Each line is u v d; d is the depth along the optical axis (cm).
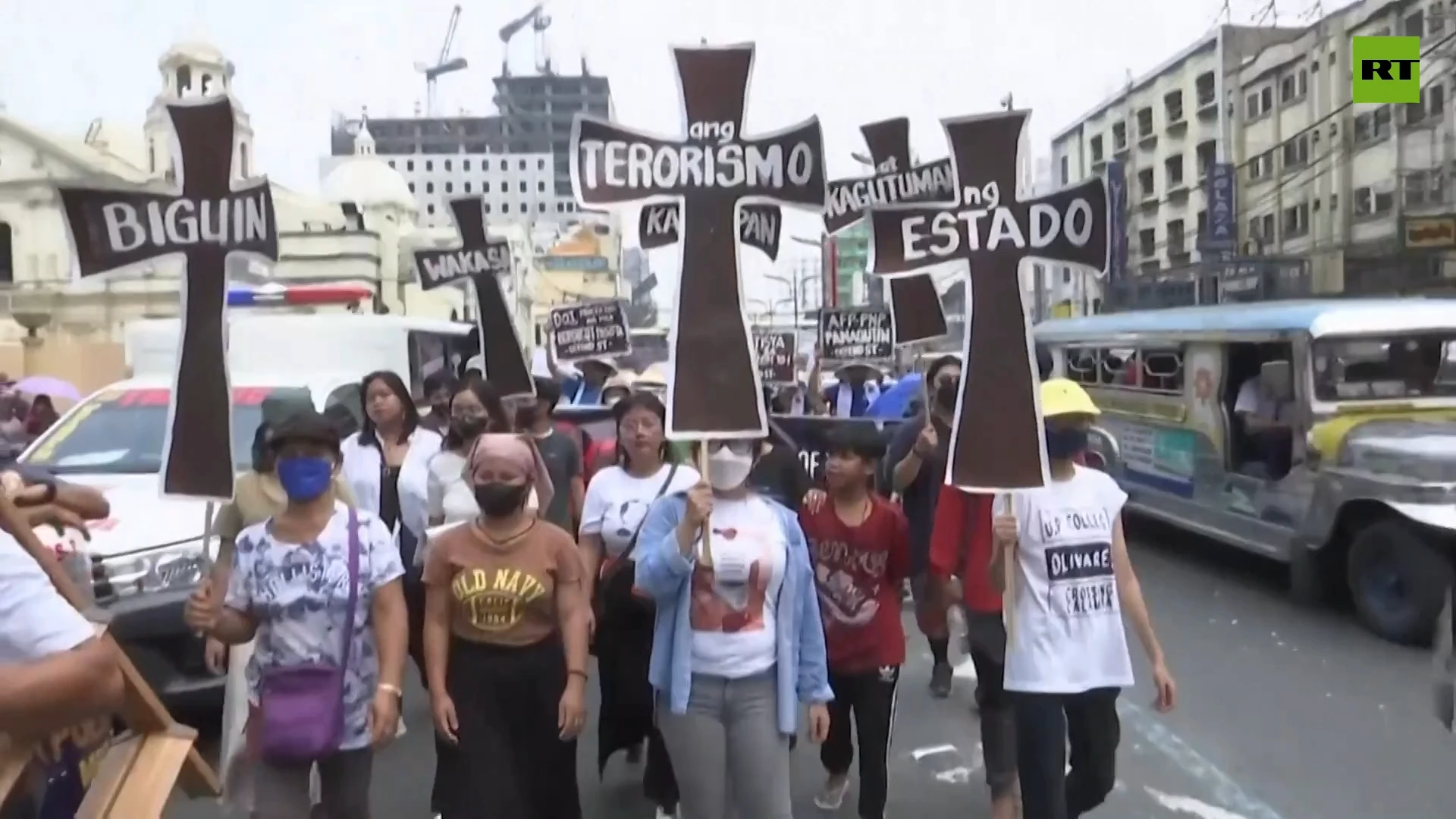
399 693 411
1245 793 588
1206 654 862
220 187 473
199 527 650
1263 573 1168
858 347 1520
